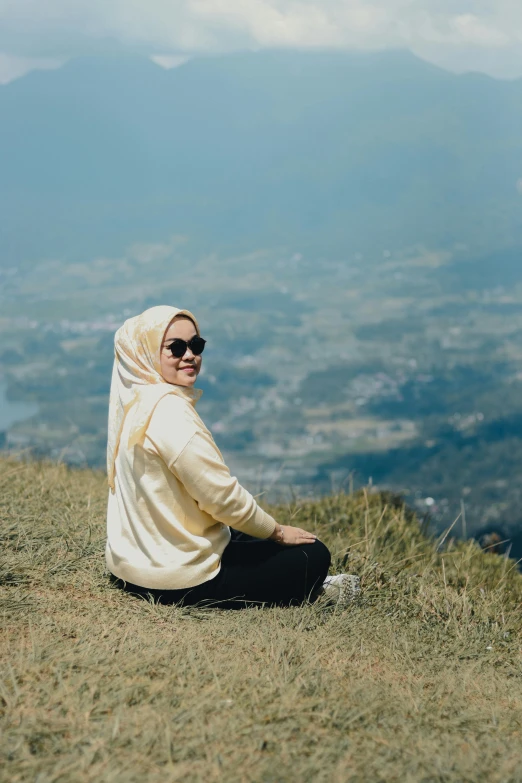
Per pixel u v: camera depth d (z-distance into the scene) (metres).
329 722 2.59
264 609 3.69
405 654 3.45
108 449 3.80
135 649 3.04
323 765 2.31
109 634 3.19
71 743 2.32
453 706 2.88
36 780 2.13
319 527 5.96
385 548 5.31
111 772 2.18
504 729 2.73
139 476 3.57
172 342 3.60
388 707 2.75
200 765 2.28
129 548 3.66
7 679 2.68
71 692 2.61
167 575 3.57
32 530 4.50
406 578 4.61
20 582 3.73
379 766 2.34
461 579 5.07
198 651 3.07
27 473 6.51
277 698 2.71
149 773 2.21
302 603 3.80
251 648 3.21
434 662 3.41
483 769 2.36
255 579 3.67
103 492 6.12
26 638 3.09
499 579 5.30
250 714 2.58
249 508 3.55
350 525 6.01
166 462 3.50
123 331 3.74
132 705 2.60
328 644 3.39
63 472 7.07
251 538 3.93
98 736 2.36
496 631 3.97
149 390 3.60
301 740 2.45
